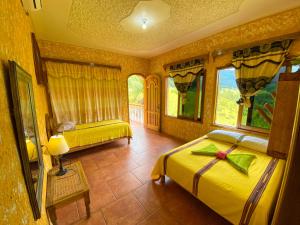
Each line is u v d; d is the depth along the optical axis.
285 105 1.79
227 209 1.40
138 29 2.77
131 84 8.27
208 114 3.41
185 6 2.04
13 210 0.59
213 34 3.06
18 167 0.72
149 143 3.95
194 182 1.69
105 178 2.42
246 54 2.57
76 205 1.86
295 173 0.48
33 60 2.03
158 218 1.67
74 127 3.29
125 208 1.81
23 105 0.92
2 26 0.76
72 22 2.47
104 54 4.17
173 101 4.47
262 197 1.27
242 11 2.19
